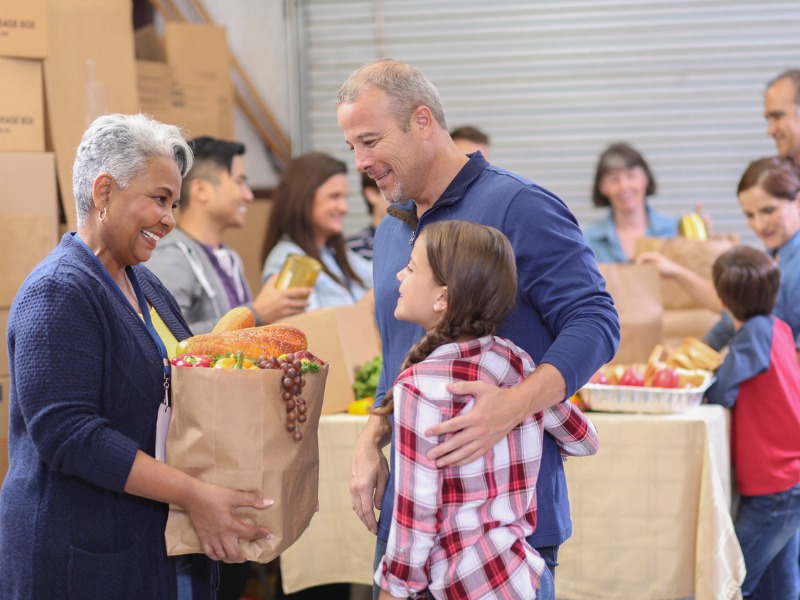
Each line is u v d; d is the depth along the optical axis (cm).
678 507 262
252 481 159
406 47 496
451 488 152
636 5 481
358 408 278
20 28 269
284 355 164
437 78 497
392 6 493
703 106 482
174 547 162
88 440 152
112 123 165
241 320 193
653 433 262
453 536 151
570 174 494
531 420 162
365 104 173
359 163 178
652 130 487
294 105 498
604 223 403
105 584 159
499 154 498
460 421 148
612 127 489
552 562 174
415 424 150
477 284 155
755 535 285
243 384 158
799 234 312
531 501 163
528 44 490
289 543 165
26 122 274
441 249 157
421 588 152
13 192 267
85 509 159
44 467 159
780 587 295
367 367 285
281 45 495
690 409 274
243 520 160
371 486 185
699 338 327
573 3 486
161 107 366
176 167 169
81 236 169
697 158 485
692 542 263
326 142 500
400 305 163
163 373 169
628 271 303
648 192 399
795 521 284
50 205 275
